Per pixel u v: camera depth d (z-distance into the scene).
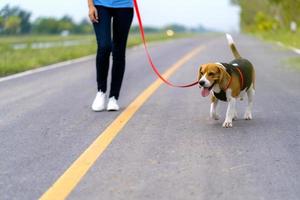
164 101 9.30
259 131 6.76
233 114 7.02
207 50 26.09
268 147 5.96
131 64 17.97
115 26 8.10
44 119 7.82
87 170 5.16
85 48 29.48
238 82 6.86
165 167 5.22
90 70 16.28
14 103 9.55
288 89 10.72
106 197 4.40
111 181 4.81
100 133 6.75
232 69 6.82
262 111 8.15
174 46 31.83
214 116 7.35
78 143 6.25
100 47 8.04
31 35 81.06
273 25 55.50
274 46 29.25
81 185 4.71
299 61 17.80
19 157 5.70
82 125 7.28
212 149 5.88
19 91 11.34
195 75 13.80
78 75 14.71
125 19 8.06
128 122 7.40
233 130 6.84
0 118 8.04
